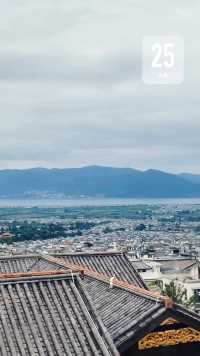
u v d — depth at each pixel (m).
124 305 19.41
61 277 18.83
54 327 17.08
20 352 15.95
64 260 29.47
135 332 17.55
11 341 16.16
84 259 29.80
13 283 18.20
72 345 16.58
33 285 18.33
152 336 17.94
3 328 16.58
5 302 17.45
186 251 136.62
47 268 28.19
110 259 30.00
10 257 30.94
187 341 18.22
